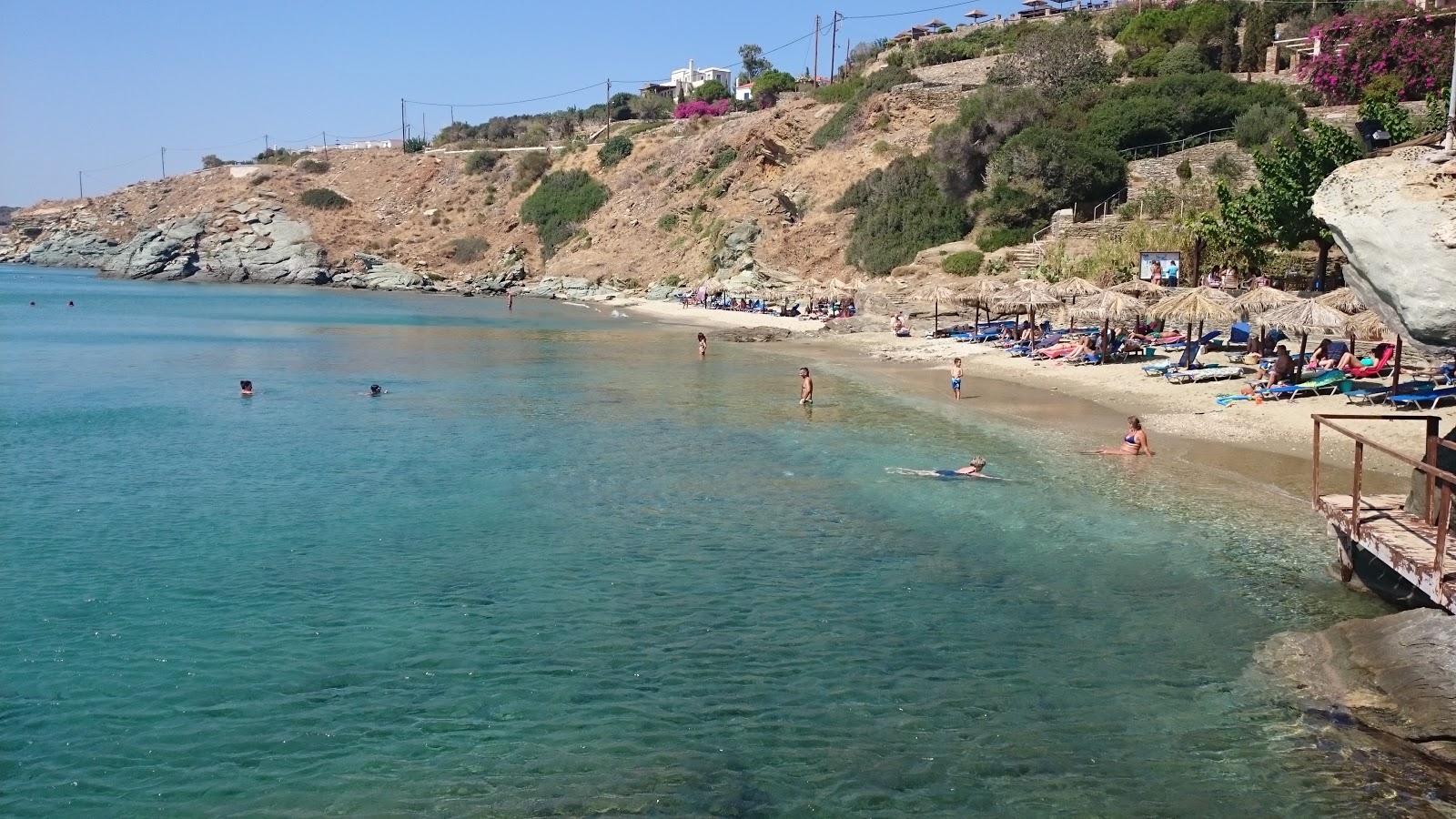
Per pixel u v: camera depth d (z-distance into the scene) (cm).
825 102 9031
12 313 6869
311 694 1084
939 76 8481
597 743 978
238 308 7600
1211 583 1409
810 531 1695
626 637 1242
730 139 9550
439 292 10094
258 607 1341
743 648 1206
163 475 2111
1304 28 6800
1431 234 994
